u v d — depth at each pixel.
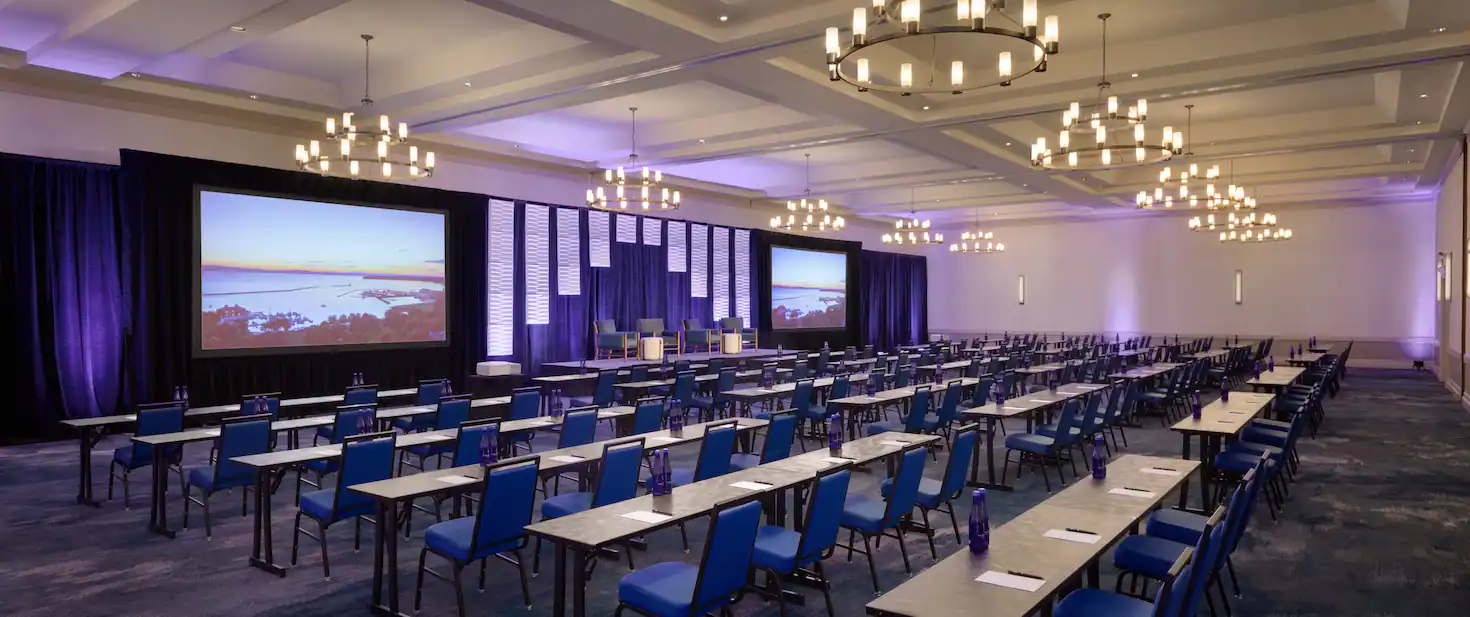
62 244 10.72
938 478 8.26
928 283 28.50
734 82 10.27
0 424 10.35
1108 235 24.86
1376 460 9.39
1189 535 4.68
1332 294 21.64
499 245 15.85
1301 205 21.81
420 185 14.56
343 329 13.20
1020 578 3.20
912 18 5.16
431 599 5.05
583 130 15.33
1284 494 7.70
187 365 11.49
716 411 12.05
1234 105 13.27
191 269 11.50
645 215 19.05
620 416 7.82
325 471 7.07
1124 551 4.39
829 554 4.65
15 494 7.70
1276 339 22.30
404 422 9.26
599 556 5.78
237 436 6.43
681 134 14.60
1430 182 18.28
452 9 9.22
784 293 22.59
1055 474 8.56
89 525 6.69
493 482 4.57
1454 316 15.52
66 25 8.96
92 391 10.98
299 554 5.96
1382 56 9.13
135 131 11.37
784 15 8.38
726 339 18.44
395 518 4.71
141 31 8.52
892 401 9.14
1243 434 7.98
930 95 11.45
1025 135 14.28
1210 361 15.48
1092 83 10.65
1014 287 26.64
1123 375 11.59
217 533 6.50
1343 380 18.02
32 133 10.50
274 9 8.31
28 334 10.45
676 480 6.17
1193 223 19.06
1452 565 5.75
